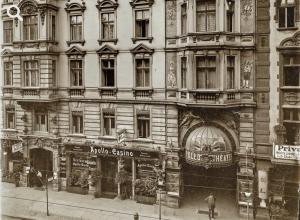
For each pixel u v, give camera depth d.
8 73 29.39
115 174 26.80
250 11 22.27
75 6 26.77
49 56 27.09
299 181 21.81
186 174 24.98
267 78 22.27
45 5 26.59
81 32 26.95
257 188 22.67
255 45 22.30
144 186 25.14
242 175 22.81
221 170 24.58
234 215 23.09
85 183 26.80
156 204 24.94
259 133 22.64
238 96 22.72
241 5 22.39
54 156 27.94
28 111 28.83
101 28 26.22
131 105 25.70
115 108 26.19
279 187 22.19
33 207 25.34
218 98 22.14
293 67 21.86
